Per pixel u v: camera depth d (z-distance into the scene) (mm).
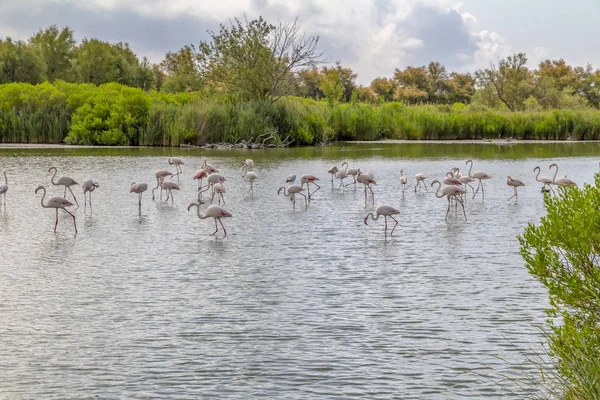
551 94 83438
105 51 84188
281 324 10500
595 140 57938
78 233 17547
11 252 15336
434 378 8508
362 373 8672
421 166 34719
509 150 45875
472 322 10508
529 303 11430
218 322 10602
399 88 116125
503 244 16125
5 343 9703
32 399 7992
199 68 55750
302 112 52375
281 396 8047
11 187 25656
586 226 6906
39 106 50500
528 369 8695
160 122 47781
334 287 12523
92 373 8711
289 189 21641
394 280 12969
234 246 16062
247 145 47062
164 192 25094
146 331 10195
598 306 7012
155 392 8164
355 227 18438
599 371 6477
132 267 14031
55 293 12125
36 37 84125
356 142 54406
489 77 82188
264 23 54562
